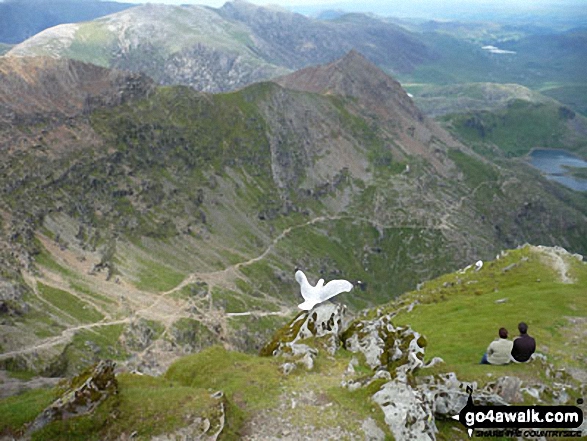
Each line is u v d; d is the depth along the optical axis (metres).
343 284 41.97
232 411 26.52
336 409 27.30
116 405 25.77
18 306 195.75
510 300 69.81
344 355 37.97
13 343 172.75
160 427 24.56
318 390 29.78
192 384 32.53
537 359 36.25
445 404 29.00
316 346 38.41
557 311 58.81
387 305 103.75
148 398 26.53
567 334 49.06
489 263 105.50
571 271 85.19
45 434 24.16
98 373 26.77
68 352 178.75
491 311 65.50
